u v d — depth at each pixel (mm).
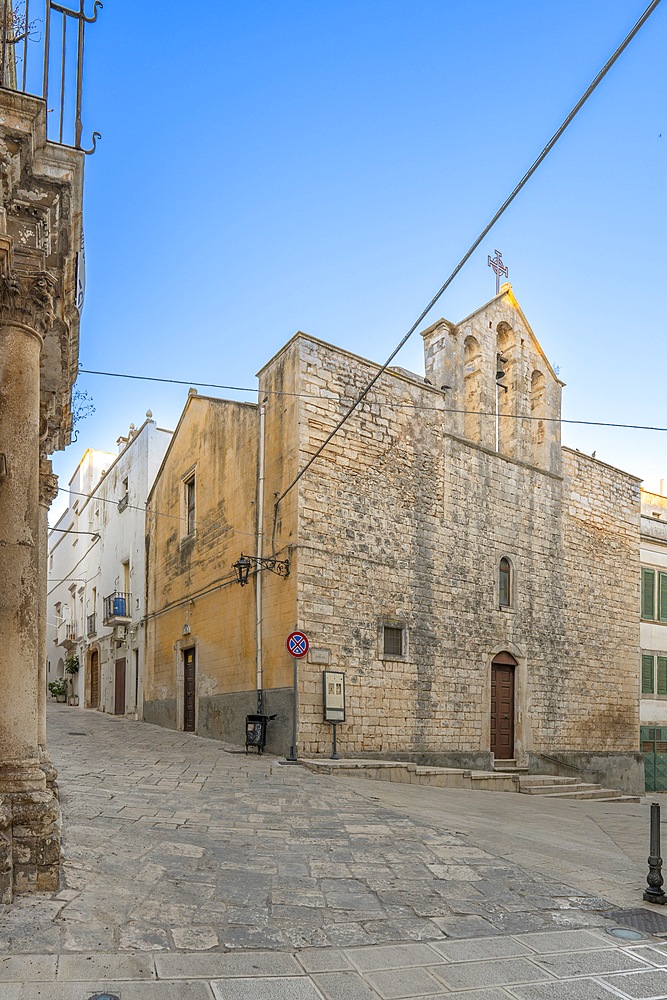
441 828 9125
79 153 6406
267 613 16250
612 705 21906
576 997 4508
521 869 7441
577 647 21125
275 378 16891
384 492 16984
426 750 16688
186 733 20125
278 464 16453
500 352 21625
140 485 26969
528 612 19906
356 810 9867
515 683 19359
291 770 13117
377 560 16562
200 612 20203
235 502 18531
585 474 22516
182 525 22203
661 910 6395
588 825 11336
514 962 4996
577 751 20547
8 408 5906
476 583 18625
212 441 20344
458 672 17719
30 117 5902
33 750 5715
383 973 4676
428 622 17312
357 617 15961
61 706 34344
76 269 7395
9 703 5613
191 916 5328
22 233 6188
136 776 11258
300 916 5555
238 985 4340
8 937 4598
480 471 19297
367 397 17016
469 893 6480
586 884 7145
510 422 20984
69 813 8008
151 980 4289
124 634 27516
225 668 18203
